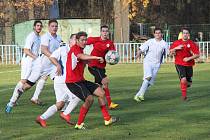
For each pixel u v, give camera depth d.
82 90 20.94
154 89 36.16
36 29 27.91
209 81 41.75
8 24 93.00
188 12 120.75
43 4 86.06
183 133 19.86
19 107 28.12
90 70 27.30
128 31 83.38
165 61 67.81
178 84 39.62
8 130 21.09
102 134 19.89
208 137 19.05
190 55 29.91
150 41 30.20
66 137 19.39
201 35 100.44
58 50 22.58
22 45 70.69
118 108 27.06
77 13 107.25
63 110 23.88
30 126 22.03
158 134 19.70
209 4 120.31
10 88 38.75
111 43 27.41
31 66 27.64
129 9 88.12
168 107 27.12
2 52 70.94
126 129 20.88
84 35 20.92
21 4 86.75
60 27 74.50
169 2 120.19
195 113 24.84
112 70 56.12
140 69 57.09
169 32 100.62
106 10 105.06
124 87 37.88
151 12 119.19
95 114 25.08
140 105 28.12
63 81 21.95
